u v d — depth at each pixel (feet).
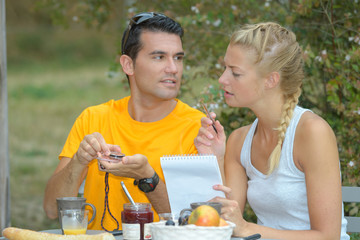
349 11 16.67
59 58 97.81
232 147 11.56
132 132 11.74
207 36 18.29
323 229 9.90
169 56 11.24
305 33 17.42
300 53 10.61
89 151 10.40
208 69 18.25
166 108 11.87
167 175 9.90
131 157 9.96
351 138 16.33
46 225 25.36
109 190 11.52
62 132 51.03
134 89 11.85
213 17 18.35
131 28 11.49
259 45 10.16
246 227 9.52
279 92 10.46
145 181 10.40
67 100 67.62
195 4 18.67
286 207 10.62
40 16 102.32
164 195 10.69
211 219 7.99
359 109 15.47
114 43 19.76
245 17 18.28
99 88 74.54
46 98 69.00
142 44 11.28
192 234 7.80
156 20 11.32
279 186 10.56
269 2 18.17
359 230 12.60
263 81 10.31
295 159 10.41
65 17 22.95
